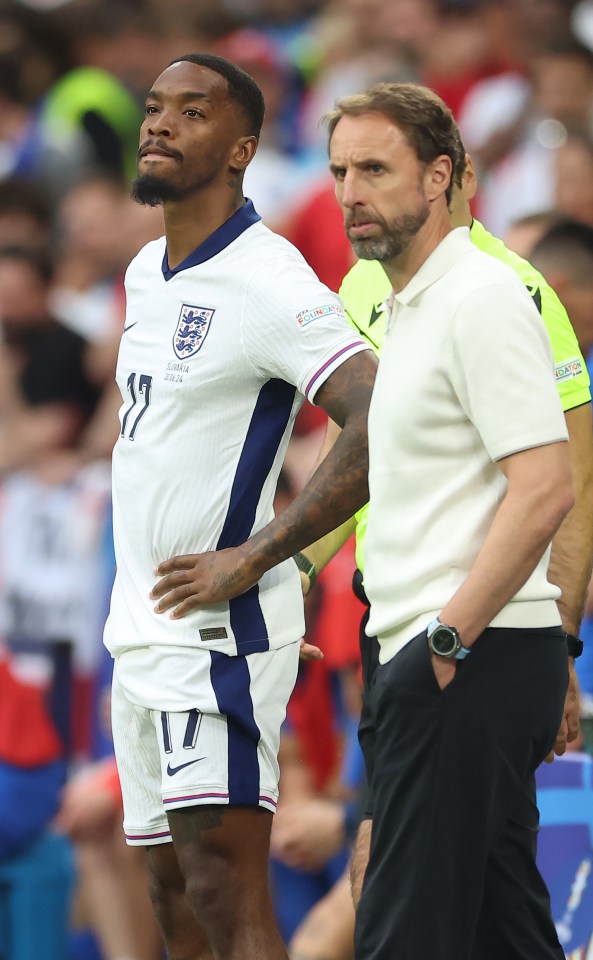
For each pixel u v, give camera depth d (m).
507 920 11.55
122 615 12.80
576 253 16.92
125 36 36.72
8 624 22.19
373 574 11.15
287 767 19.19
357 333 12.57
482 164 29.77
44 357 24.67
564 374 13.31
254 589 12.59
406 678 10.70
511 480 10.60
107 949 20.36
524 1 32.62
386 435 11.04
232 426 12.41
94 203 28.81
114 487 13.01
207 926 12.51
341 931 16.98
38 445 23.48
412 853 10.83
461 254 10.98
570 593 13.11
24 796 20.94
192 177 12.48
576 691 12.98
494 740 10.73
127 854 20.48
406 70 32.44
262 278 12.34
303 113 33.56
